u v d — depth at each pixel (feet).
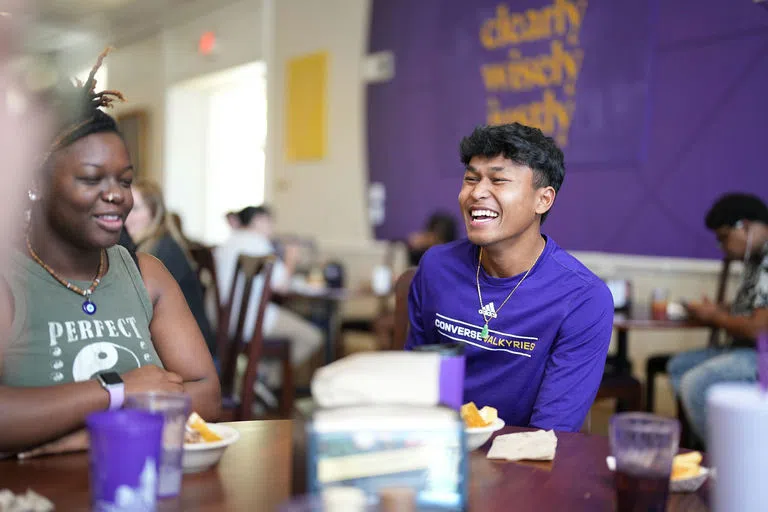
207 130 30.17
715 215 10.46
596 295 5.08
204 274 13.53
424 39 18.24
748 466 2.34
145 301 4.40
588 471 3.37
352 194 20.77
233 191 30.60
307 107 22.36
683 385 10.08
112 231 3.93
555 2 15.02
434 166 18.07
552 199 5.19
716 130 12.42
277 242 19.07
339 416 2.56
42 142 3.66
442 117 17.80
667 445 2.80
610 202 14.15
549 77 15.23
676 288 13.07
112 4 26.22
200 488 2.99
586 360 5.09
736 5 12.09
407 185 18.90
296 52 22.79
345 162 20.98
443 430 2.60
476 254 5.45
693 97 12.75
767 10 11.68
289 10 23.02
